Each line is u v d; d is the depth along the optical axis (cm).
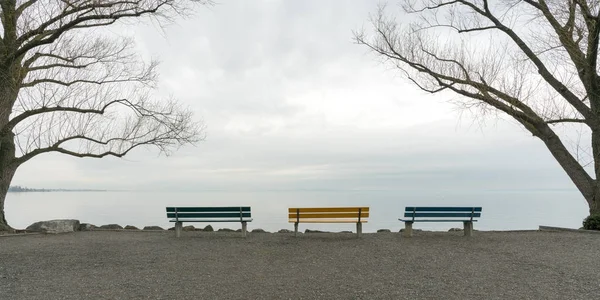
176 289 633
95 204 15262
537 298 578
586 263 816
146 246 1077
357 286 649
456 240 1169
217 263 844
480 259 877
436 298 581
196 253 966
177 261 866
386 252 968
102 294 605
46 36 1433
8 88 1333
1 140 1419
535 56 1584
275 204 16700
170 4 1304
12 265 828
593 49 1409
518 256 904
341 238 1231
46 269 789
